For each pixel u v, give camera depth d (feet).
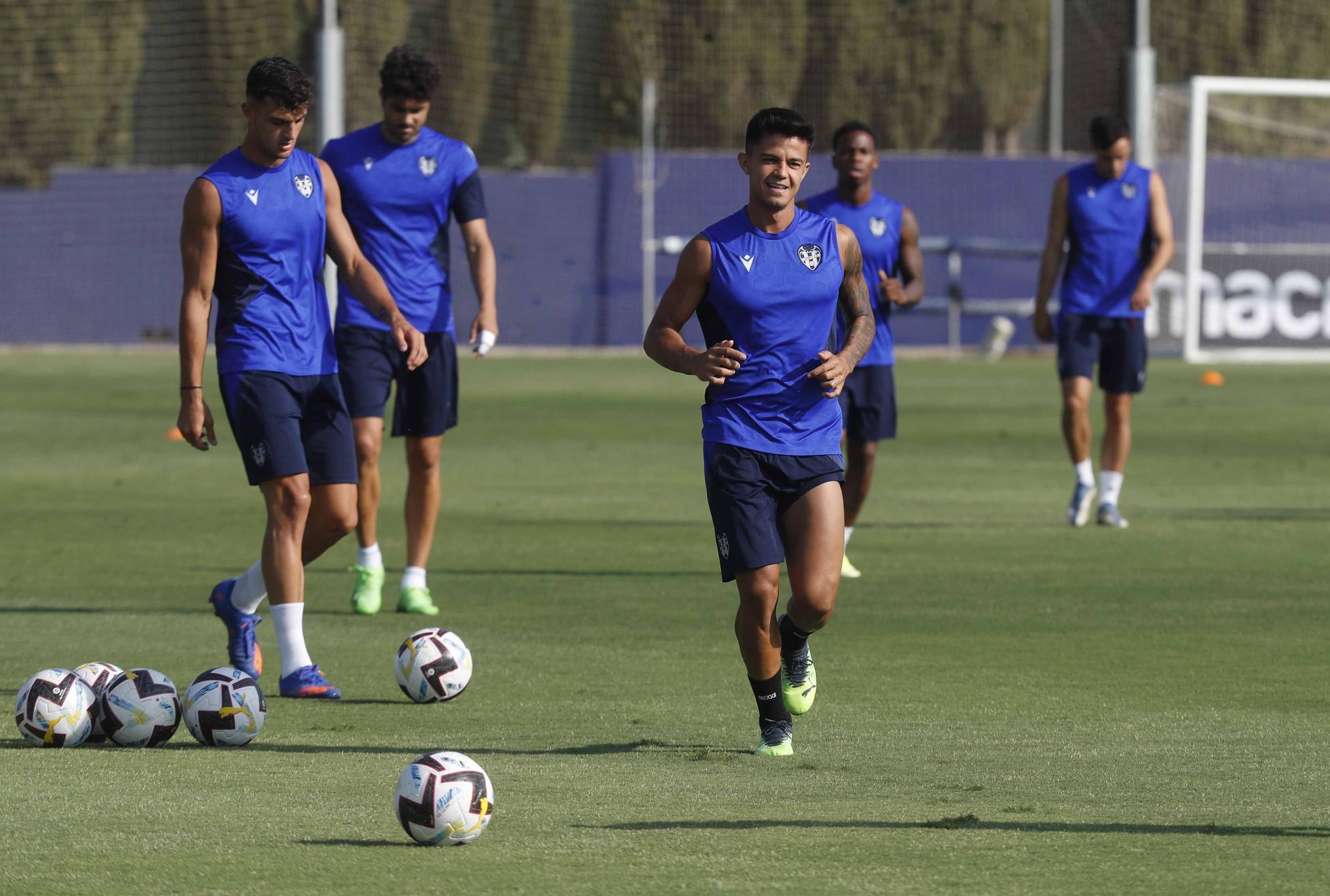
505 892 44.96
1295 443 212.02
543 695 76.23
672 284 65.98
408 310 101.35
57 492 163.84
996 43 488.44
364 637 93.40
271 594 78.02
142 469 184.65
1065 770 60.70
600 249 405.39
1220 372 339.98
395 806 50.01
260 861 48.03
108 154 467.52
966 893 44.68
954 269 394.93
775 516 65.10
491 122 477.77
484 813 49.83
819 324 65.57
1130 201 137.59
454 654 75.20
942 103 489.67
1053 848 49.32
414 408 101.76
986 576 114.73
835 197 118.11
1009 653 86.79
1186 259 366.02
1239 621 97.04
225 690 65.36
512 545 130.52
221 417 240.12
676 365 64.44
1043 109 500.33
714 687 78.07
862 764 61.98
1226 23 482.69
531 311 404.57
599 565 120.16
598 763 62.18
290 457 78.54
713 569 118.21
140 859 48.21
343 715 72.23
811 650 87.76
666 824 52.37
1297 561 121.39
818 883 45.68
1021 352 400.47
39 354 380.58
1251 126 440.86
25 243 398.62
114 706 65.10
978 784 58.29
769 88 481.05
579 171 471.21
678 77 480.64
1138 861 47.85
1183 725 69.36
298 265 80.28
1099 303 138.72
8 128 465.06
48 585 110.11
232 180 78.79
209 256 78.95
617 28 477.77
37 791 57.16
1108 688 77.61
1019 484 172.65
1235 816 53.52
